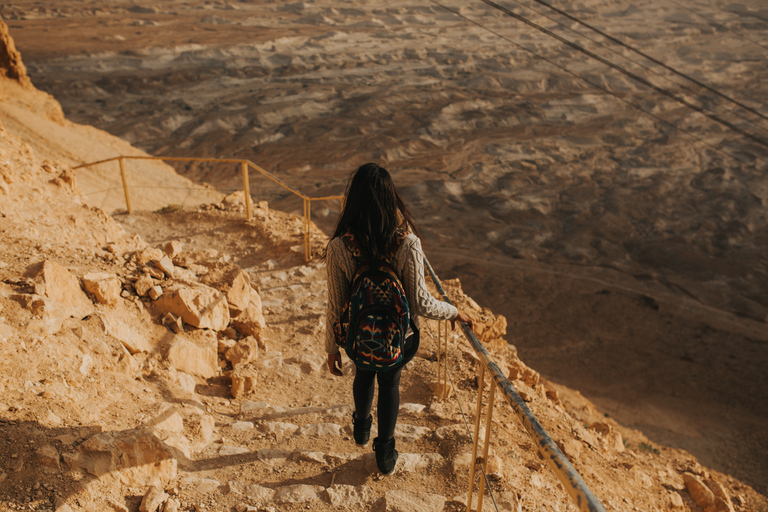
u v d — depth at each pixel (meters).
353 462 3.09
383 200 2.23
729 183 154.00
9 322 3.29
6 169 6.64
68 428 2.65
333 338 2.48
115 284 4.32
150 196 36.72
